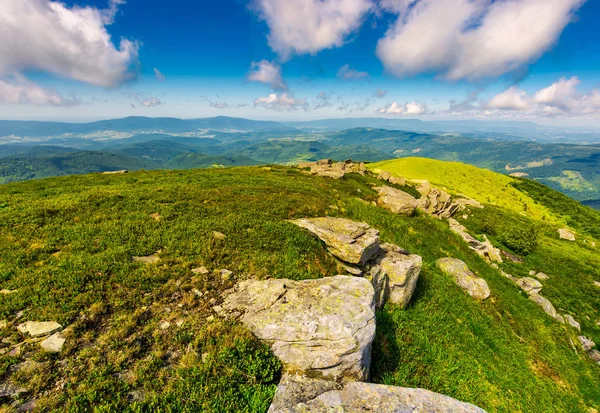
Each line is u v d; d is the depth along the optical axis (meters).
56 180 32.31
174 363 7.98
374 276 14.10
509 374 14.04
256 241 15.11
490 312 19.81
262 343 8.80
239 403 7.28
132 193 21.39
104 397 6.80
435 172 140.12
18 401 6.36
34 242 13.16
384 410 6.53
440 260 23.30
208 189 25.19
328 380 8.15
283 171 50.69
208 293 10.84
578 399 15.83
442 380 11.17
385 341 11.78
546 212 129.00
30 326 8.17
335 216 22.81
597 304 35.09
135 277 10.87
